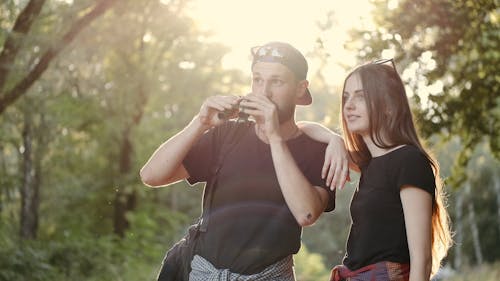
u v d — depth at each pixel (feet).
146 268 56.70
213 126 12.14
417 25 28.30
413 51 28.84
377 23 28.27
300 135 12.31
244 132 12.35
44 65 34.76
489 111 31.32
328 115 28.63
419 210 11.16
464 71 30.81
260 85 11.95
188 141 12.13
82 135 65.16
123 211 68.44
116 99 57.98
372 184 11.57
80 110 55.67
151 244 66.03
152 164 12.31
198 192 97.45
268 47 11.95
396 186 11.35
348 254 11.82
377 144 11.68
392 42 27.99
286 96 11.93
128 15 47.16
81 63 44.70
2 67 34.17
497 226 105.19
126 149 66.49
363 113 11.80
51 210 66.54
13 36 33.35
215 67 65.92
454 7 28.40
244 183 12.04
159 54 60.80
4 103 34.73
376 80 11.77
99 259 51.16
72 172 67.62
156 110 67.21
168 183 12.55
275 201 11.96
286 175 11.49
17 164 59.88
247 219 11.95
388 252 11.30
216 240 12.03
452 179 33.01
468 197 104.53
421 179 11.24
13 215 59.36
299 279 68.03
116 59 56.80
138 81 58.18
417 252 11.03
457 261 102.22
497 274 72.08
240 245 11.91
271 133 11.62
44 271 43.09
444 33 28.89
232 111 11.93
